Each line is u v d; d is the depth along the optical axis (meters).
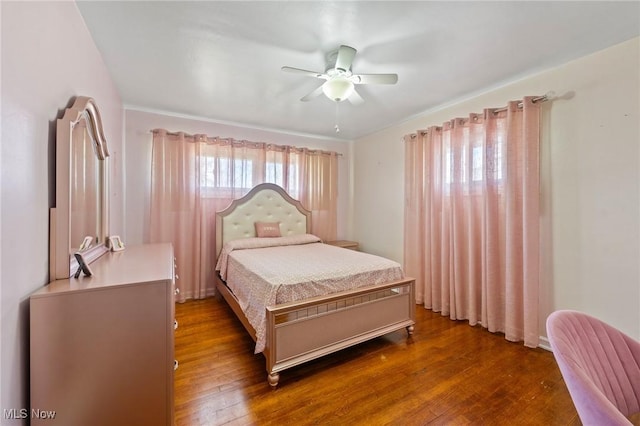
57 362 1.09
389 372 2.05
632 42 1.95
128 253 2.08
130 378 1.19
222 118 3.75
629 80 1.97
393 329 2.49
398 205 4.00
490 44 2.02
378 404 1.72
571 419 1.59
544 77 2.41
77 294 1.11
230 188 3.85
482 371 2.06
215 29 1.86
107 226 2.19
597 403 0.75
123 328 1.18
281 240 3.76
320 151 4.59
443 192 3.15
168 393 1.24
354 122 3.92
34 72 1.12
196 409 1.65
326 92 2.25
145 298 1.21
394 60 2.25
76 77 1.62
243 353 2.29
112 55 2.19
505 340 2.55
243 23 1.80
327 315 2.13
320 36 1.93
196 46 2.07
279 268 2.39
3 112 0.91
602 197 2.10
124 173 3.30
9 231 0.95
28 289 1.07
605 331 1.12
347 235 5.03
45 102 1.22
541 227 2.43
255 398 1.75
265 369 2.07
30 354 1.05
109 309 1.16
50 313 1.07
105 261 1.74
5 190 0.92
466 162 2.94
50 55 1.27
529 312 2.40
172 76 2.54
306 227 4.38
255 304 2.18
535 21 1.77
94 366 1.14
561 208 2.32
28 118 1.07
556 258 2.35
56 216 1.26
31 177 1.09
